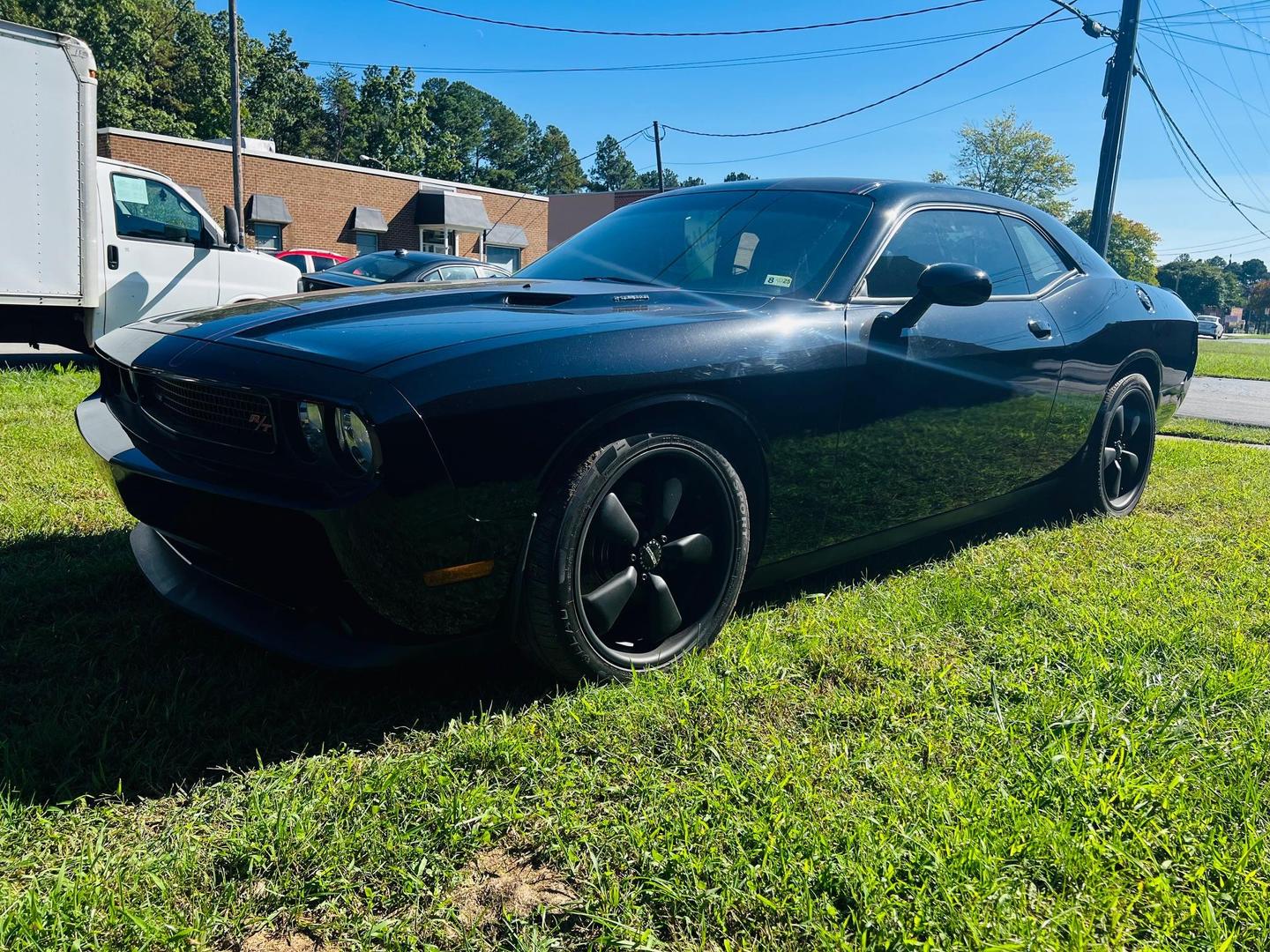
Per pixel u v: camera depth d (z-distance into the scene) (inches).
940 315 122.5
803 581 127.0
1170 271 5201.8
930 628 110.0
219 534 84.3
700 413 95.4
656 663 95.6
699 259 122.4
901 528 124.4
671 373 90.5
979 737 84.0
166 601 94.6
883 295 117.0
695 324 96.9
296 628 85.2
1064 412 147.2
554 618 86.2
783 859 65.6
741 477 103.1
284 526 78.4
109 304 321.1
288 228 1151.6
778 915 61.4
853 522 115.2
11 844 65.7
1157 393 173.9
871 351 110.5
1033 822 69.8
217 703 86.6
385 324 90.4
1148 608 117.9
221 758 78.1
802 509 107.7
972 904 61.3
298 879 63.2
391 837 67.6
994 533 155.5
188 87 2386.8
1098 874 64.9
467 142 3823.8
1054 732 85.4
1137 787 74.9
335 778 75.3
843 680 96.4
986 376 127.8
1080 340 147.0
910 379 115.7
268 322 93.2
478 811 71.0
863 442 111.7
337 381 77.1
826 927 59.8
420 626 81.0
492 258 1413.6
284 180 1128.2
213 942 58.4
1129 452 171.2
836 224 120.9
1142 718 87.5
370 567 76.0
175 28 2372.0
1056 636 108.3
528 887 64.4
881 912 60.4
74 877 62.0
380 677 93.4
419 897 62.6
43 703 84.9
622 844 68.1
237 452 84.4
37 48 288.4
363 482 75.7
